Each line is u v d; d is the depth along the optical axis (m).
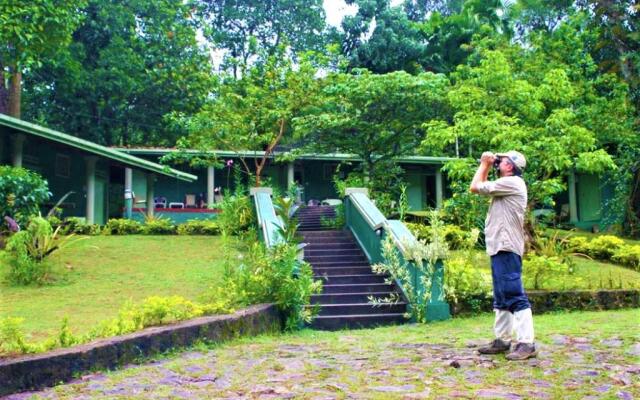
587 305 8.97
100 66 30.33
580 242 14.27
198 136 19.44
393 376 4.52
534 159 12.92
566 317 7.98
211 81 20.69
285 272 7.85
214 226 16.20
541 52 19.06
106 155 19.23
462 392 3.96
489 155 5.25
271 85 19.11
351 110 18.47
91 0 29.75
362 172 20.92
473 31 30.48
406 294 8.66
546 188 12.84
